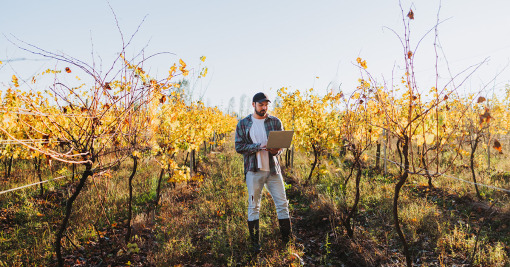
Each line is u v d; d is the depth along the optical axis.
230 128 16.67
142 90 2.81
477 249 3.15
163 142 5.01
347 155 8.62
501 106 6.38
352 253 3.22
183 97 4.82
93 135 2.57
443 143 3.04
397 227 2.74
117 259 3.13
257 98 3.35
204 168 8.14
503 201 4.51
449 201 4.84
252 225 3.27
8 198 5.14
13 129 4.49
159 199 5.08
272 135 2.93
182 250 3.26
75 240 3.53
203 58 3.79
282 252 3.17
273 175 3.38
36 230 3.91
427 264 2.95
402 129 2.72
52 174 6.65
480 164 6.93
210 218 4.33
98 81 2.57
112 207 4.71
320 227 4.01
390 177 6.41
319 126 6.28
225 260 3.12
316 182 6.20
